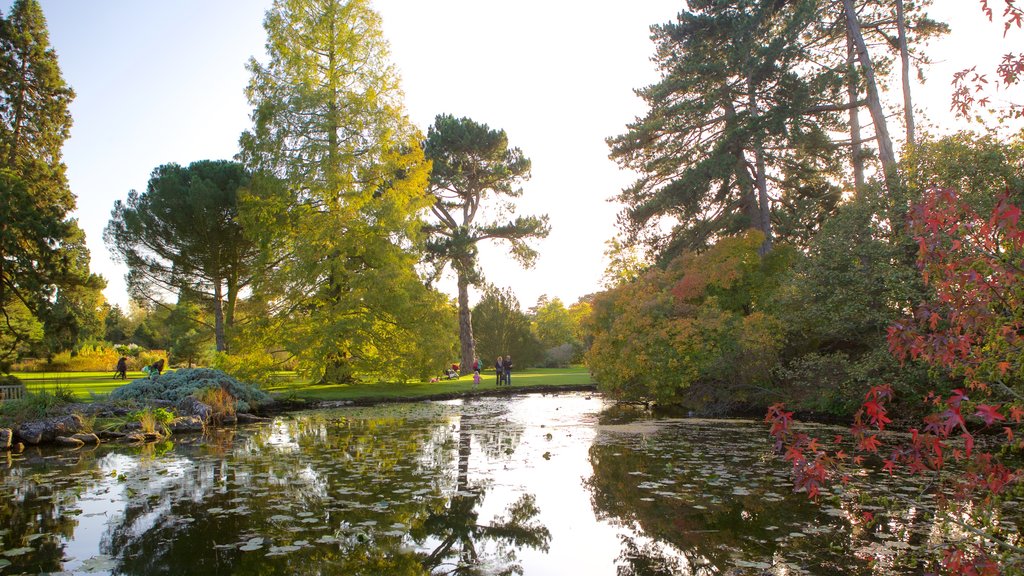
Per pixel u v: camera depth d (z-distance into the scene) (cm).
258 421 1641
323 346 2180
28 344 2222
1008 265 357
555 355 4678
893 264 1356
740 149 2017
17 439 1225
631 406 1952
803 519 623
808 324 1540
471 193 3531
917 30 1919
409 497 732
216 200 2705
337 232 2294
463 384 2683
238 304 3086
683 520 629
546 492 754
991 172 1202
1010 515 615
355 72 2473
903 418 1328
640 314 1884
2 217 2009
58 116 2575
